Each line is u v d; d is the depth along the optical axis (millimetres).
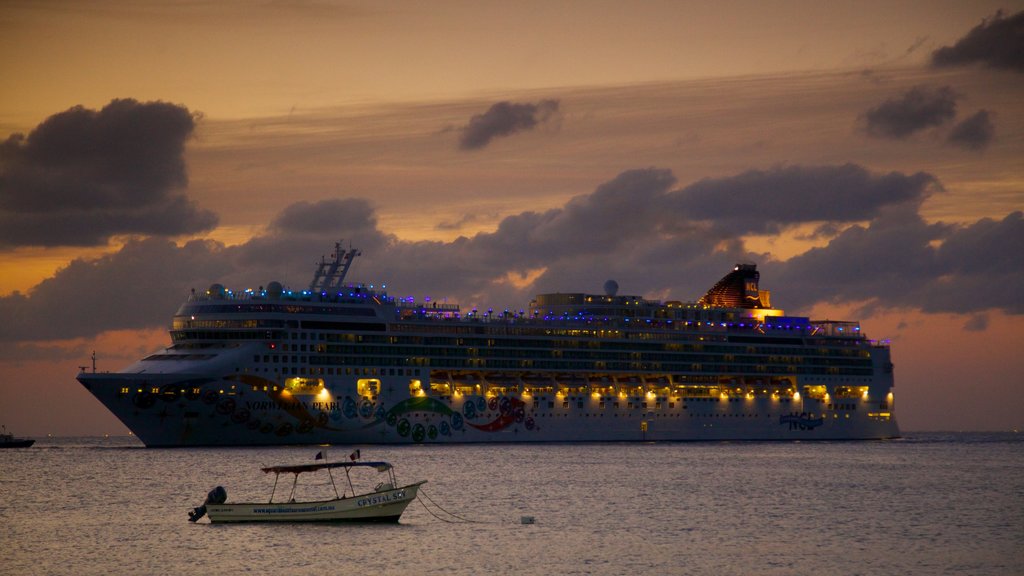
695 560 144750
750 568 140250
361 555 145625
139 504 194250
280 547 150500
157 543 153375
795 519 180125
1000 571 139375
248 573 135750
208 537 158000
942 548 154375
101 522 172500
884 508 195000
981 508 195875
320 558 143625
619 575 135875
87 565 140250
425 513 182875
